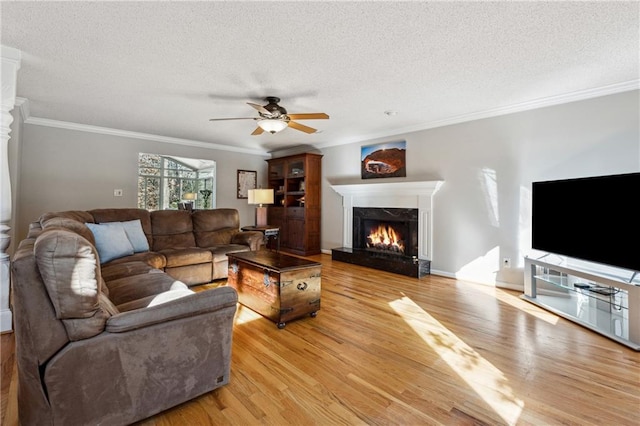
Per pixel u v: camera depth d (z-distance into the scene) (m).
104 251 3.10
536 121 3.52
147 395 1.43
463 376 1.86
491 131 3.87
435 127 4.43
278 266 2.71
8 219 2.47
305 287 2.74
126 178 5.23
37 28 2.04
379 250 5.28
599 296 2.88
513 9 1.81
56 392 1.23
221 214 4.75
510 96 3.33
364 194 5.37
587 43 2.21
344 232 5.75
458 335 2.44
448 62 2.52
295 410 1.55
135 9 1.83
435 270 4.45
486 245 3.93
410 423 1.46
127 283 2.34
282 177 6.66
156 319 1.44
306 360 2.05
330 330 2.54
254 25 2.00
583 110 3.21
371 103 3.58
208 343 1.63
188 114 4.12
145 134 5.38
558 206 3.04
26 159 4.36
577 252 2.84
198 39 2.18
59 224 2.03
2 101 2.36
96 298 1.30
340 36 2.12
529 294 3.31
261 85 3.04
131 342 1.39
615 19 1.90
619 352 2.16
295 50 2.33
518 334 2.46
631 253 2.40
